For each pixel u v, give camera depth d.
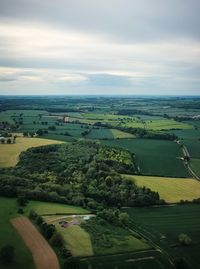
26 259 95.06
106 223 122.38
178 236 117.19
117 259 100.31
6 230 110.06
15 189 138.75
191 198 153.00
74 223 119.50
